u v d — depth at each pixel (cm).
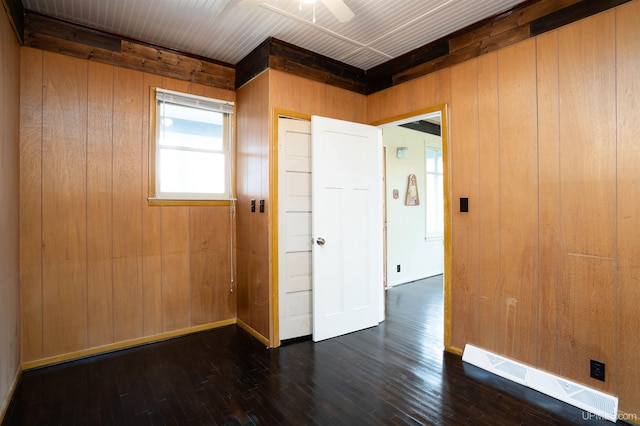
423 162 570
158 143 307
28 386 227
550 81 223
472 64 266
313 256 302
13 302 224
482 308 261
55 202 260
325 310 308
